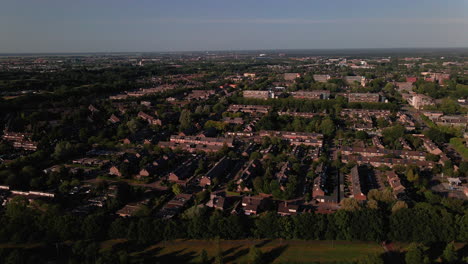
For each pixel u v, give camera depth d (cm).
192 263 19338
